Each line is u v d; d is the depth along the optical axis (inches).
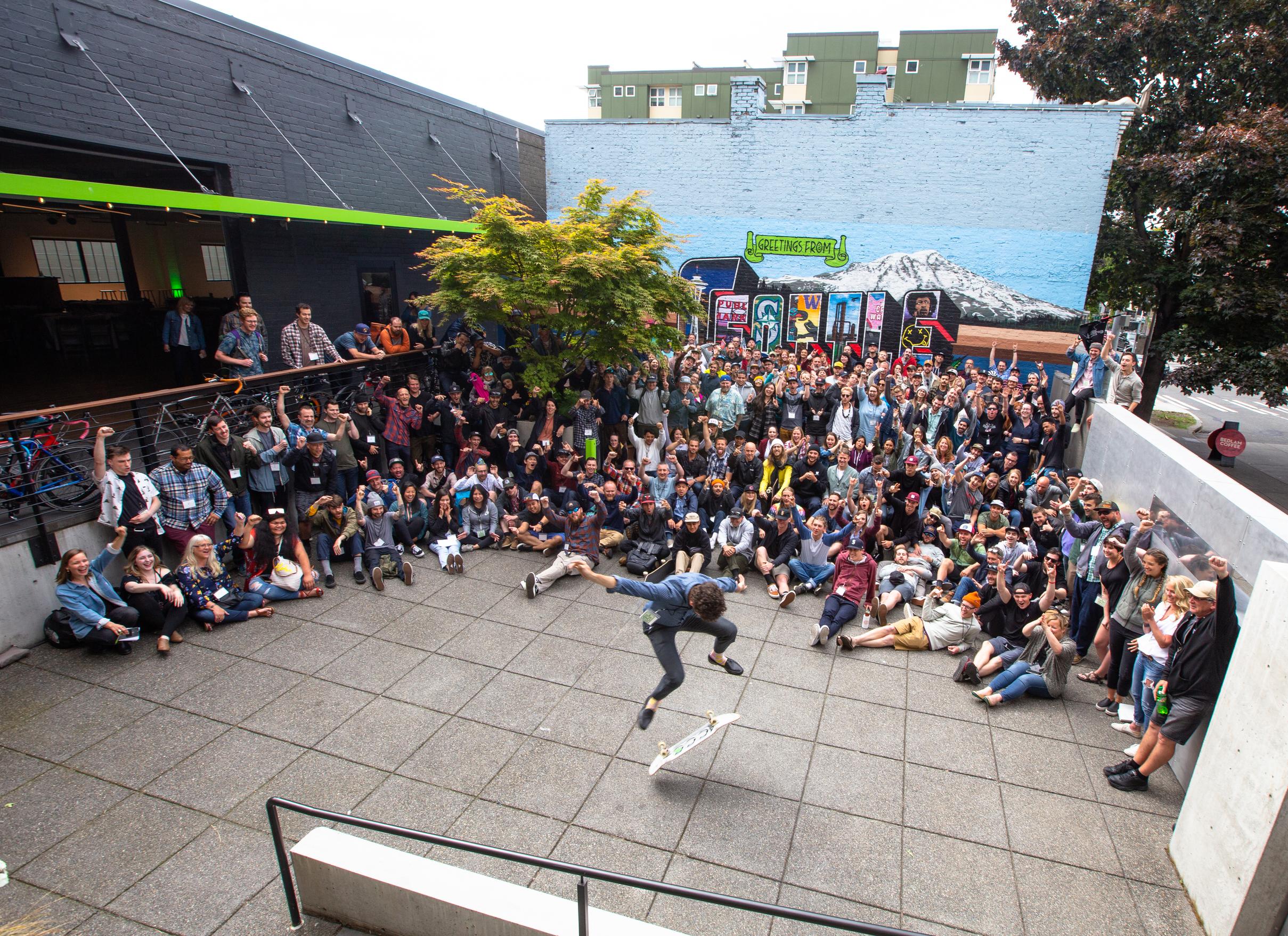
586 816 228.4
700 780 246.2
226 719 266.7
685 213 724.7
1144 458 360.2
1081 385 506.0
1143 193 696.4
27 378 443.8
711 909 198.5
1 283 484.1
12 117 347.6
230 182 457.4
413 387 455.2
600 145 729.0
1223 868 191.6
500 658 314.5
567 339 499.8
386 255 578.6
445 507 417.4
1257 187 636.1
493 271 459.8
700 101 2182.6
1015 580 333.1
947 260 668.1
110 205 395.9
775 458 454.9
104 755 245.6
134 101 398.3
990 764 258.8
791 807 235.6
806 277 706.2
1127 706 286.4
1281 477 844.6
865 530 398.0
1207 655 224.8
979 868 213.9
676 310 521.3
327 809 227.5
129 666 295.4
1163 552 268.5
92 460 340.5
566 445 485.1
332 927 186.7
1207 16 699.4
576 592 378.3
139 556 309.6
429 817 225.9
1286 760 174.6
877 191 673.0
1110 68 749.9
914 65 1833.2
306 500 386.3
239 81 455.2
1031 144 629.3
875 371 553.9
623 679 302.8
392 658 310.5
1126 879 212.2
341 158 537.6
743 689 299.0
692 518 392.2
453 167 661.9
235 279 459.2
